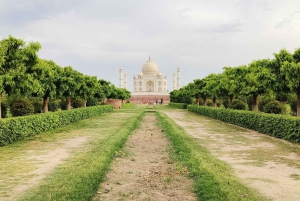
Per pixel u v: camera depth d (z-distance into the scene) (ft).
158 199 22.26
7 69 55.01
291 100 89.51
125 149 43.16
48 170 30.89
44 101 82.48
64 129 69.26
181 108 198.18
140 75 445.78
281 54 60.34
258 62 79.36
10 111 85.66
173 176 28.53
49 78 77.92
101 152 37.88
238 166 33.01
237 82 86.43
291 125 49.11
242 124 74.28
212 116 106.63
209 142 50.39
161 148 44.62
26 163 34.24
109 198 22.48
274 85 61.31
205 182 24.82
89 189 23.22
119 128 71.97
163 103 370.12
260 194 23.35
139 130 68.64
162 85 440.04
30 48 56.75
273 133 56.18
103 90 166.71
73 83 89.61
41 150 42.52
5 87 55.67
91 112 113.09
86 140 52.37
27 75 56.95
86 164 31.30
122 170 30.99
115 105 211.41
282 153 40.50
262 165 33.53
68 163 33.94
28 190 24.29
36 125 57.93
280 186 25.53
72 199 20.97
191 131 66.33
